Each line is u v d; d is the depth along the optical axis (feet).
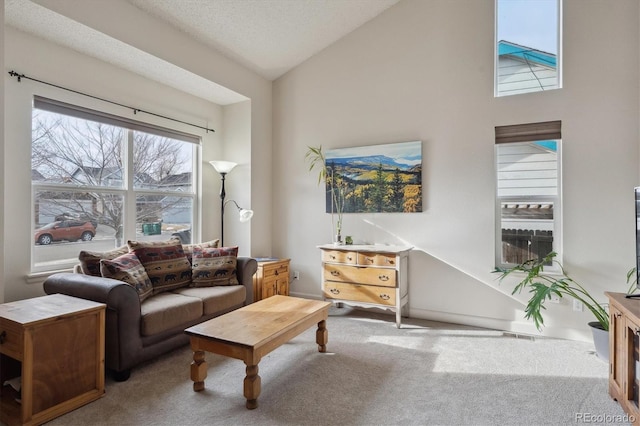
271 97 15.25
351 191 13.50
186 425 6.17
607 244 9.86
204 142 14.03
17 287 8.80
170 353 9.32
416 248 12.40
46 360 6.31
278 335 7.24
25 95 8.88
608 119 9.84
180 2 10.14
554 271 10.68
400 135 12.71
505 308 11.16
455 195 11.82
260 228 14.65
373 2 12.42
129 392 7.29
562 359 8.96
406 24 12.64
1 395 6.65
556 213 10.81
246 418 6.39
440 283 12.04
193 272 11.02
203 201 14.01
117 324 7.59
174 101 12.82
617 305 6.77
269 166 15.14
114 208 11.14
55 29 8.81
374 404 6.86
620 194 9.73
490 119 11.33
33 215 9.18
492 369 8.39
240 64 13.60
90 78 10.28
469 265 11.63
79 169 10.25
